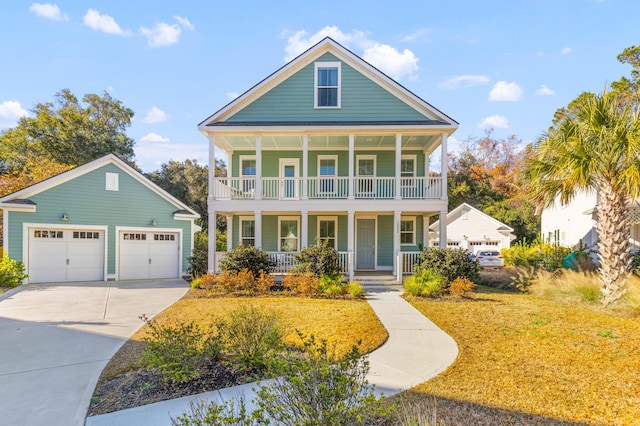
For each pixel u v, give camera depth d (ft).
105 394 13.76
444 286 36.52
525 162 34.04
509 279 42.27
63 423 11.62
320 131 44.47
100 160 50.31
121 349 19.63
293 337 21.20
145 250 53.62
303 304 31.76
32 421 11.74
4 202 44.04
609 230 29.37
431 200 44.14
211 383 14.19
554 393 13.42
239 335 16.30
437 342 20.25
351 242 44.06
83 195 49.32
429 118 47.67
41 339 21.67
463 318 25.89
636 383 14.32
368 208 44.27
